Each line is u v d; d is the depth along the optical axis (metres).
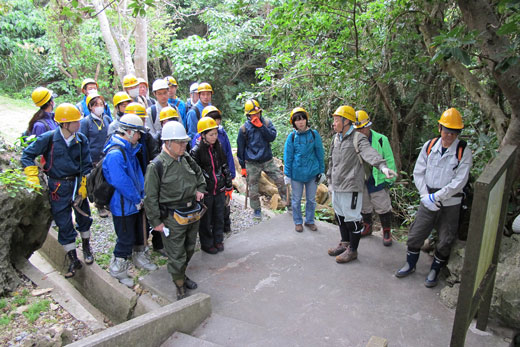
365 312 3.52
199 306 3.33
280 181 5.73
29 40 14.20
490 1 3.85
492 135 4.29
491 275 2.84
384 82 5.57
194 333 3.24
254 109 5.21
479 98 3.91
